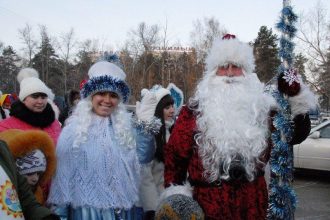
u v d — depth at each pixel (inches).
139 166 110.7
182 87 1968.5
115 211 102.7
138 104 120.9
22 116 136.8
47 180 100.7
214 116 96.2
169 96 148.3
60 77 2346.2
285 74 99.7
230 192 94.9
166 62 2097.7
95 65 113.3
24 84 139.0
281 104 99.8
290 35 105.0
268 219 98.0
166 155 104.3
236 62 101.3
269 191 100.5
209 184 96.9
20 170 94.7
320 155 337.1
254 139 94.8
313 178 351.6
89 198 100.7
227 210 94.4
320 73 1101.7
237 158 94.7
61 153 103.3
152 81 1984.5
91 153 103.1
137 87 1846.7
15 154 92.4
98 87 107.0
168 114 147.4
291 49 104.9
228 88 99.7
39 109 138.8
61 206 100.8
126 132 109.3
